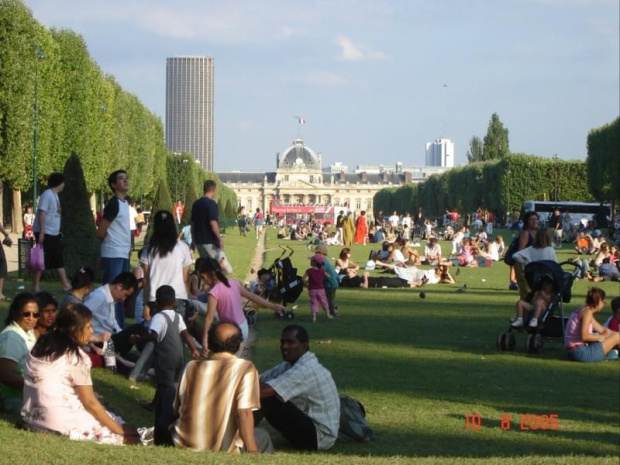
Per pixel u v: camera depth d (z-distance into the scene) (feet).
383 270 167.12
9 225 341.62
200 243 80.64
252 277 146.72
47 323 50.14
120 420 43.39
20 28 222.89
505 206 474.90
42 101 237.04
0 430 37.86
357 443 45.44
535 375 63.93
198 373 38.83
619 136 371.56
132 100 362.12
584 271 156.97
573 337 70.13
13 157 225.56
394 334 83.51
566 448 45.09
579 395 57.57
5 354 46.29
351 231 276.41
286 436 44.14
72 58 264.31
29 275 118.93
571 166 471.21
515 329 74.79
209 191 81.10
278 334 82.58
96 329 61.82
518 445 45.52
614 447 45.32
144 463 33.73
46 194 92.27
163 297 55.83
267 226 579.48
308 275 93.81
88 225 118.01
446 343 78.23
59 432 40.14
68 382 40.88
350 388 58.59
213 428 38.14
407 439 46.39
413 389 58.59
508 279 154.81
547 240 79.46
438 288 135.95
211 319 60.18
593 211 402.52
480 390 58.59
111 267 74.18
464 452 44.04
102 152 286.05
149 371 59.26
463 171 533.14
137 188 366.22
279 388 43.32
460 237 213.25
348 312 101.55
